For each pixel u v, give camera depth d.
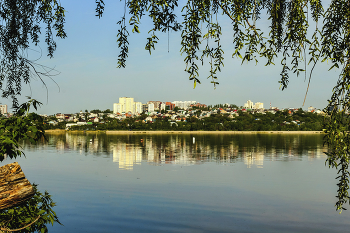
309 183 23.69
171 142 81.62
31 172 29.88
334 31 3.34
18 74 5.28
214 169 31.66
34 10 5.23
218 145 69.75
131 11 3.23
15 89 5.33
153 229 13.24
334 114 3.16
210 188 21.70
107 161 39.88
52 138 106.25
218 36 3.20
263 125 160.62
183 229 13.33
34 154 50.53
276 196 19.34
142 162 38.59
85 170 31.17
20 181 3.66
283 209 16.44
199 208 16.58
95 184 23.27
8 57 5.20
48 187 22.14
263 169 31.73
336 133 3.06
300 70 3.36
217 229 13.36
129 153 51.69
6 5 5.14
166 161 39.56
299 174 28.23
